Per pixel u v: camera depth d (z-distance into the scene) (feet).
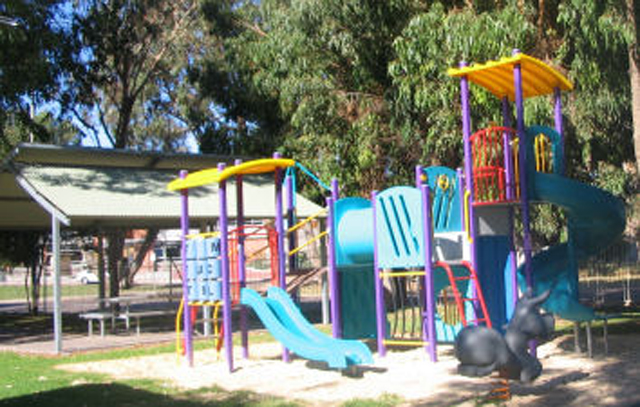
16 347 49.01
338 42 61.41
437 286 40.57
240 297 37.58
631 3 42.14
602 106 53.11
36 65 71.31
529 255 34.53
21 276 175.63
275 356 41.42
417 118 60.44
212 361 39.86
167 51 103.19
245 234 38.52
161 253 114.01
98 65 89.66
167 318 71.20
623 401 24.31
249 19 85.61
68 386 31.01
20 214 67.36
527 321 25.91
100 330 59.11
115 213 48.88
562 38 55.36
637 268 71.00
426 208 35.65
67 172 55.21
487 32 50.19
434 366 34.37
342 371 33.94
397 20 60.59
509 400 25.17
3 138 80.43
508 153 36.09
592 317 34.99
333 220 40.42
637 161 39.27
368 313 43.45
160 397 28.04
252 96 85.61
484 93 51.08
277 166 38.60
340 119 65.41
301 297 94.22
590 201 35.29
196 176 38.17
